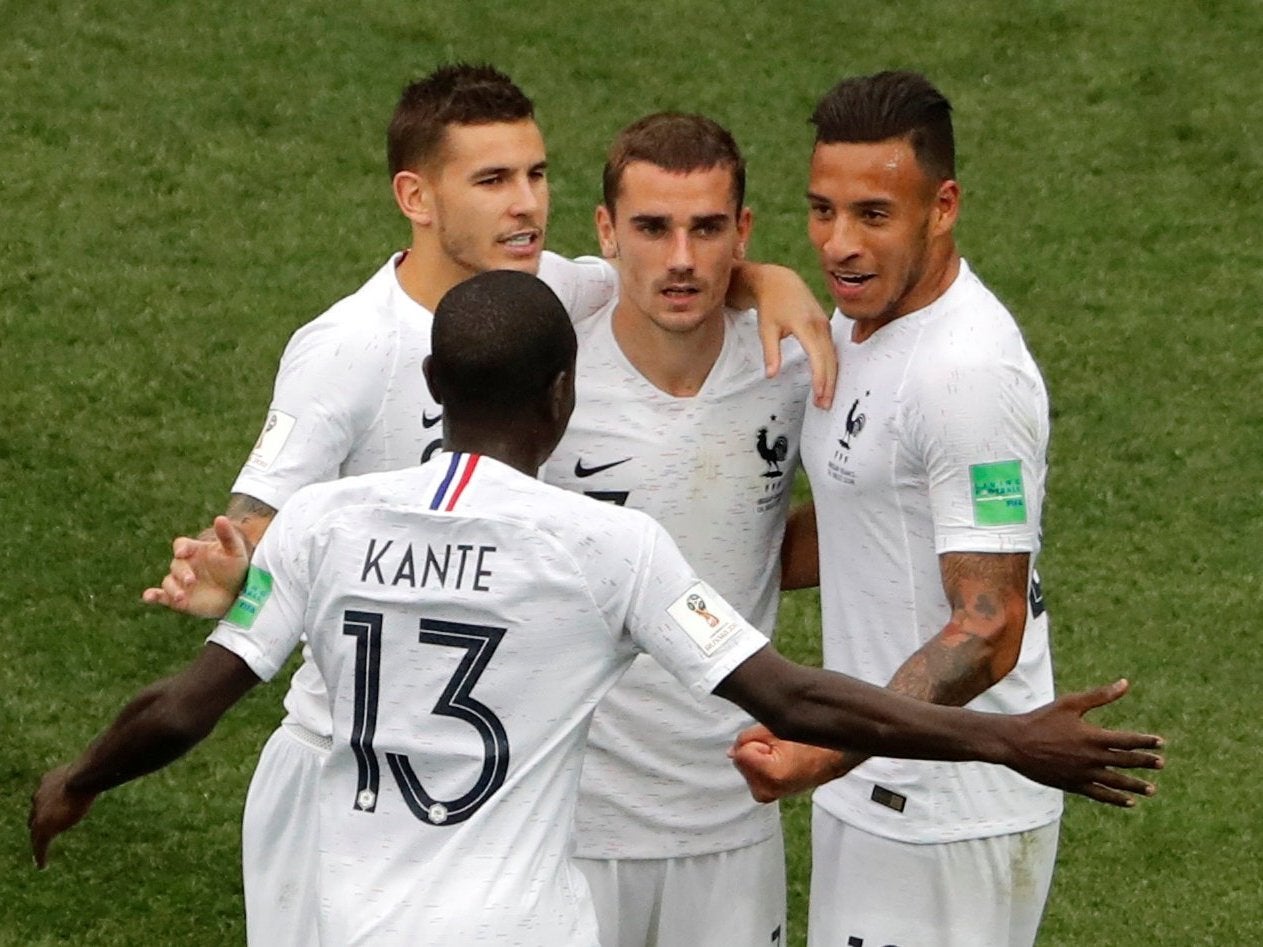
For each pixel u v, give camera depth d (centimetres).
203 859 2244
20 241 3488
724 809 1669
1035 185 3822
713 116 4000
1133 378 3256
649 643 1259
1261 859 2259
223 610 1314
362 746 1264
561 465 1628
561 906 1267
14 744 2411
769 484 1655
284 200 3666
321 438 1516
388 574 1253
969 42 4259
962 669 1444
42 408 3050
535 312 1278
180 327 3281
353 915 1252
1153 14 4341
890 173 1492
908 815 1591
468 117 1569
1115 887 2217
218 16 4197
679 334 1593
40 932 2114
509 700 1248
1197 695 2548
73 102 3897
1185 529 2892
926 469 1514
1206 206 3759
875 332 1562
